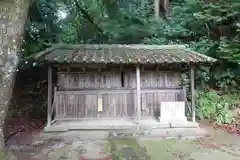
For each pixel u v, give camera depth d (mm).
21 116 8508
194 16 10148
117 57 6559
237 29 8766
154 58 6590
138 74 6785
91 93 7297
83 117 7238
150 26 11297
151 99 7566
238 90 9430
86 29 12328
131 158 4828
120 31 11445
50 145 5734
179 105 6988
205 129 6984
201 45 9867
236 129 7074
